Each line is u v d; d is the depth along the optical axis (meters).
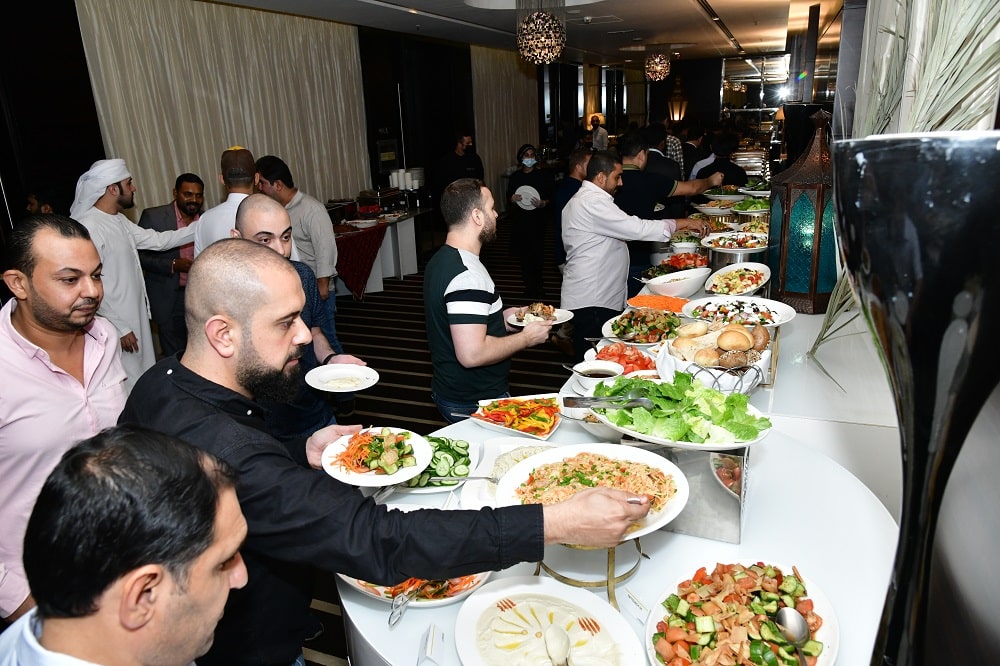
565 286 3.29
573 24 8.50
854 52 3.67
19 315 1.53
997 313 0.37
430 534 0.93
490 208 2.07
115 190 3.00
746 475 1.23
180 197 3.63
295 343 1.08
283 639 1.12
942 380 0.40
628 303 2.33
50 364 1.53
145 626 0.61
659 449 1.20
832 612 0.94
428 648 0.95
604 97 16.56
